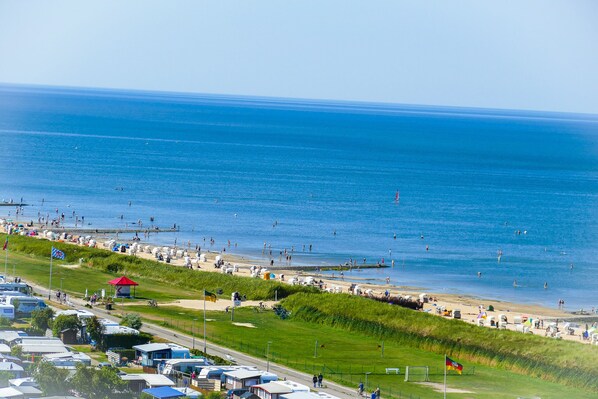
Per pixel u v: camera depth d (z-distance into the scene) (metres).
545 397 163.50
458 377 176.12
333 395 156.38
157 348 167.88
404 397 158.62
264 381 155.38
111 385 140.75
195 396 141.00
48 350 160.12
